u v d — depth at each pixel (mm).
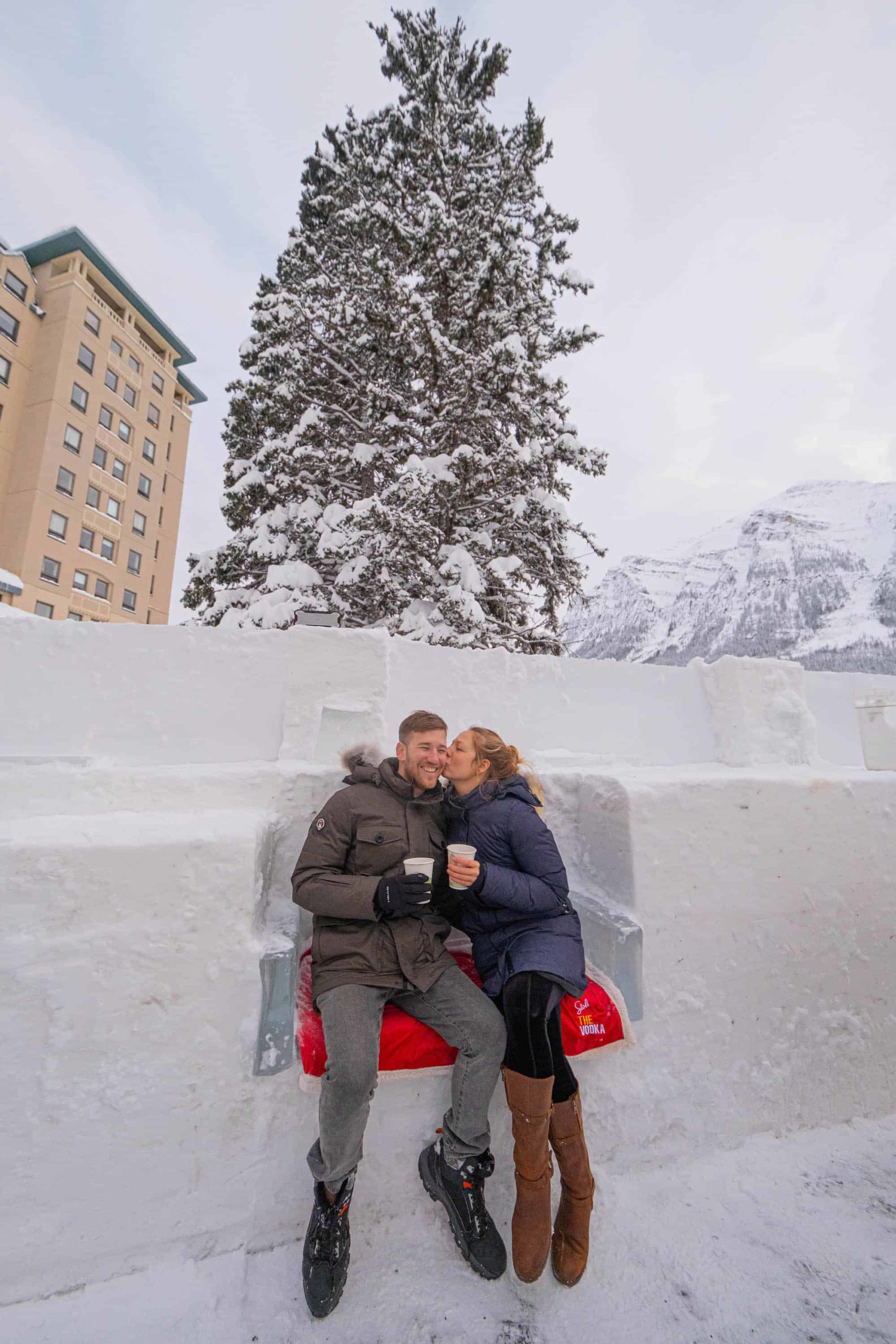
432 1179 1601
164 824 1700
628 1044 1764
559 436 8578
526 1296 1464
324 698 2639
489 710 3664
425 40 8930
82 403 30828
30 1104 1413
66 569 29781
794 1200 1821
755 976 2156
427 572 6770
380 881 1587
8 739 2873
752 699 3791
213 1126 1525
